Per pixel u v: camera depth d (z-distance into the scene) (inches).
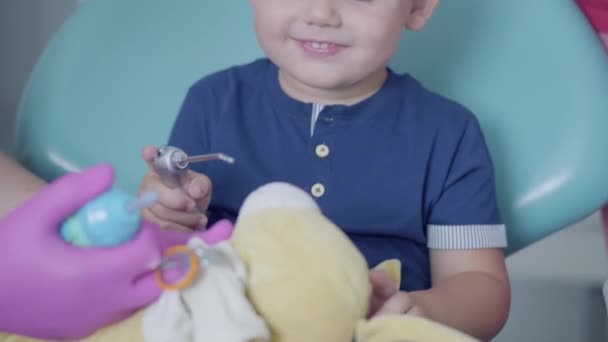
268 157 34.4
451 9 39.6
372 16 31.2
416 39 39.6
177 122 37.1
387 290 23.3
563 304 57.4
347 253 20.2
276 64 34.3
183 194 29.9
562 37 37.8
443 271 34.1
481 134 35.6
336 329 19.5
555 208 36.4
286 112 34.8
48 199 18.5
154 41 40.9
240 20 40.6
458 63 39.0
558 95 37.0
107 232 18.4
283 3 31.5
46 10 56.7
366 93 34.9
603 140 36.0
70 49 40.6
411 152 34.0
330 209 33.2
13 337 20.6
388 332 20.0
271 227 20.4
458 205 33.9
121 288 18.7
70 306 18.6
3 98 57.1
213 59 40.5
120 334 19.2
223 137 35.3
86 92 40.0
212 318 18.5
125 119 39.9
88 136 39.4
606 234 40.4
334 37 31.1
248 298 19.4
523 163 36.8
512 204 36.6
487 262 33.8
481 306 31.3
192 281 19.2
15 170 31.0
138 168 39.4
